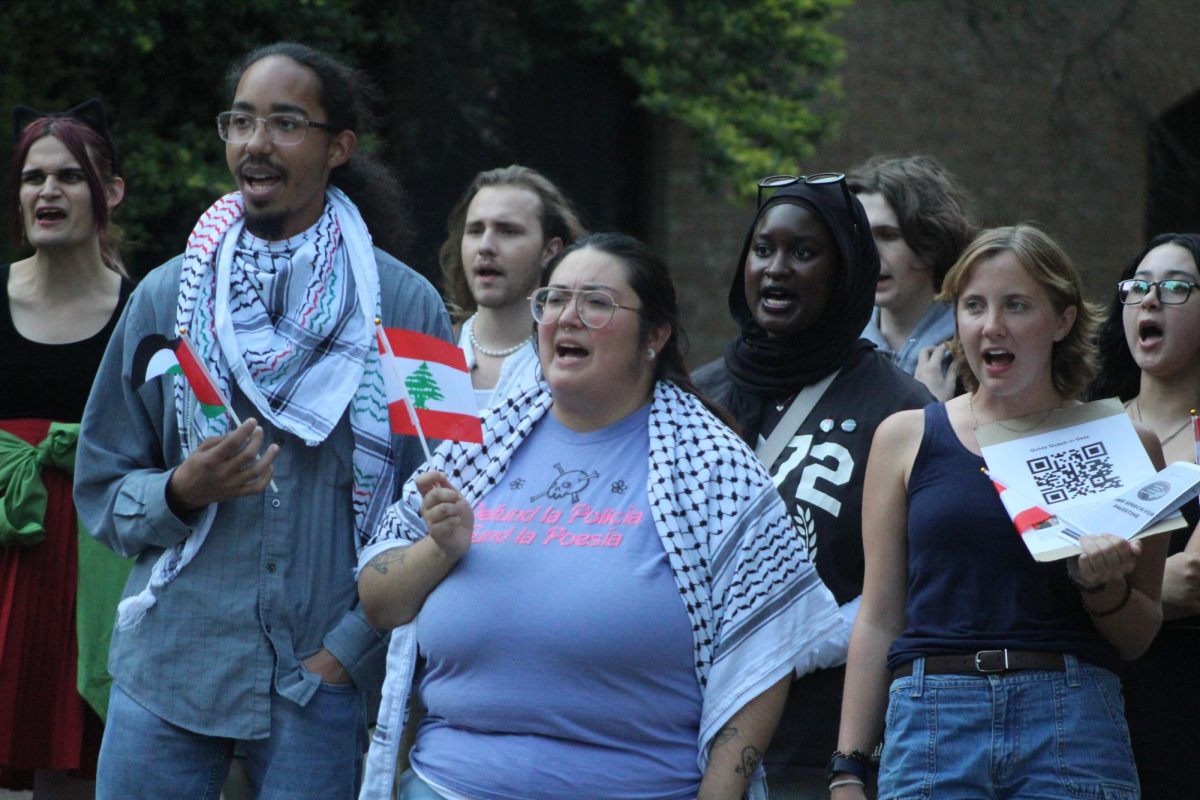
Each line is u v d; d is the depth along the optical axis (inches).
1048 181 1504.7
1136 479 347.9
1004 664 343.9
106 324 498.3
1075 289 363.6
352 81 403.5
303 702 374.6
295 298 386.9
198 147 992.2
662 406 359.6
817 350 435.8
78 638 470.3
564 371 354.0
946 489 358.9
